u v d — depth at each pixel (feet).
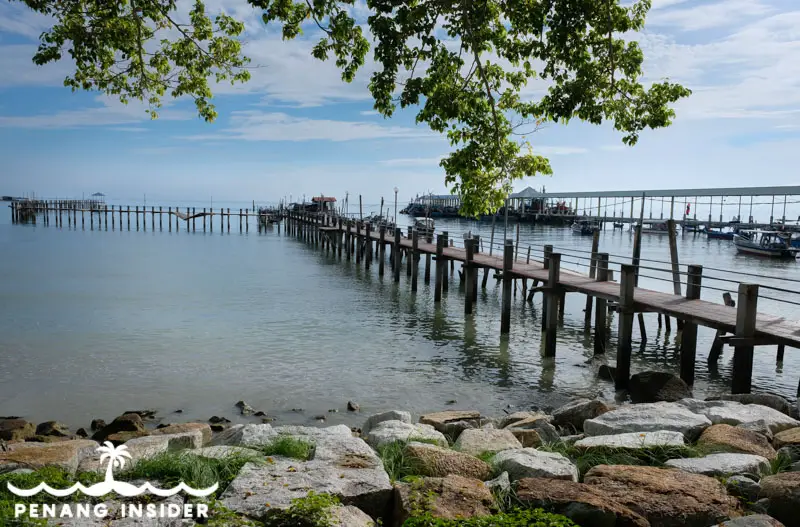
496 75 37.42
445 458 20.47
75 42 37.73
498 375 50.31
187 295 86.69
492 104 34.78
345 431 25.17
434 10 32.01
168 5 38.40
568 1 32.81
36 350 54.49
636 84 35.65
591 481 18.30
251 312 75.00
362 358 54.54
